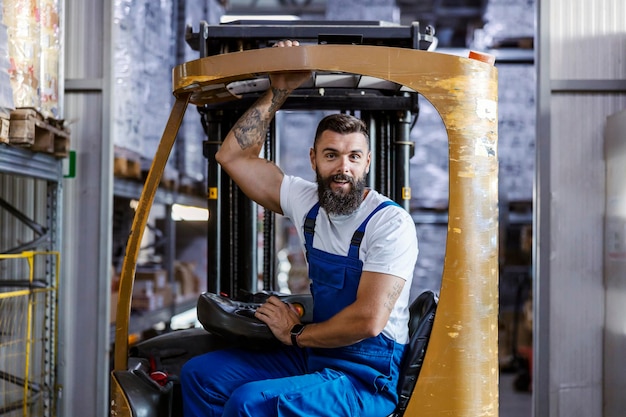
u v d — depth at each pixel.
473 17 13.20
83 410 4.53
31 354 4.49
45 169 4.00
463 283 2.45
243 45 3.54
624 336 4.08
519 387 7.57
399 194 3.49
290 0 14.65
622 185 4.13
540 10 4.42
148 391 2.68
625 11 4.44
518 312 8.33
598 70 4.43
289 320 2.65
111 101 4.54
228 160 2.76
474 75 2.47
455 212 2.45
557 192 4.46
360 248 2.56
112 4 4.54
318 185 2.63
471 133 2.46
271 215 3.80
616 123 4.23
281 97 2.69
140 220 2.68
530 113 7.91
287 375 2.77
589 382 4.45
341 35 3.28
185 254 9.21
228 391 2.66
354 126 2.60
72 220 4.55
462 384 2.46
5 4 3.62
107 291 4.53
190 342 3.13
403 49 2.46
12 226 4.57
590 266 4.46
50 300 4.22
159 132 6.39
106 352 4.53
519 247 9.70
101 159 4.54
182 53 7.06
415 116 3.64
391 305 2.47
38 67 3.86
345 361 2.59
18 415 4.35
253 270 3.70
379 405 2.55
